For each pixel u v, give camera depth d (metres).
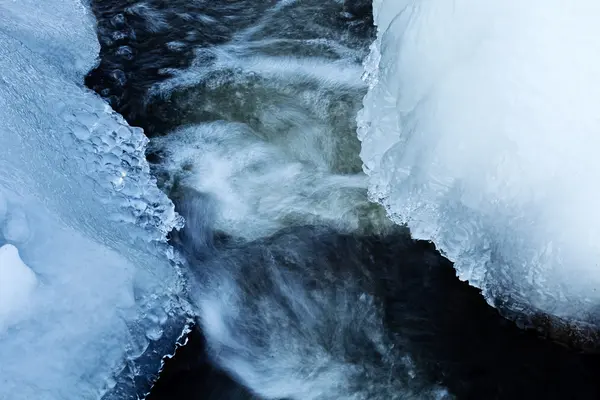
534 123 3.60
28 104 4.41
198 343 4.13
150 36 6.30
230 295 4.38
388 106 4.55
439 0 4.11
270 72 5.89
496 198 3.79
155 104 5.64
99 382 3.45
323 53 6.03
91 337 3.48
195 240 4.66
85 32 6.12
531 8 3.68
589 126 3.51
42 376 3.22
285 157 5.19
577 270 3.65
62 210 3.80
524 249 3.77
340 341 4.14
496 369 3.95
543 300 3.87
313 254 4.56
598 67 3.50
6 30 5.31
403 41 4.34
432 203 4.21
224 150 5.25
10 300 3.18
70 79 5.56
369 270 4.47
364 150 4.84
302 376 3.99
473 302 4.24
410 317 4.23
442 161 3.99
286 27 6.35
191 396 3.92
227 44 6.23
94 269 3.63
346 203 4.79
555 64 3.57
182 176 5.06
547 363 3.95
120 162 4.77
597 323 3.83
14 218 3.44
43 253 3.50
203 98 5.70
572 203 3.56
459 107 3.88
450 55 4.02
